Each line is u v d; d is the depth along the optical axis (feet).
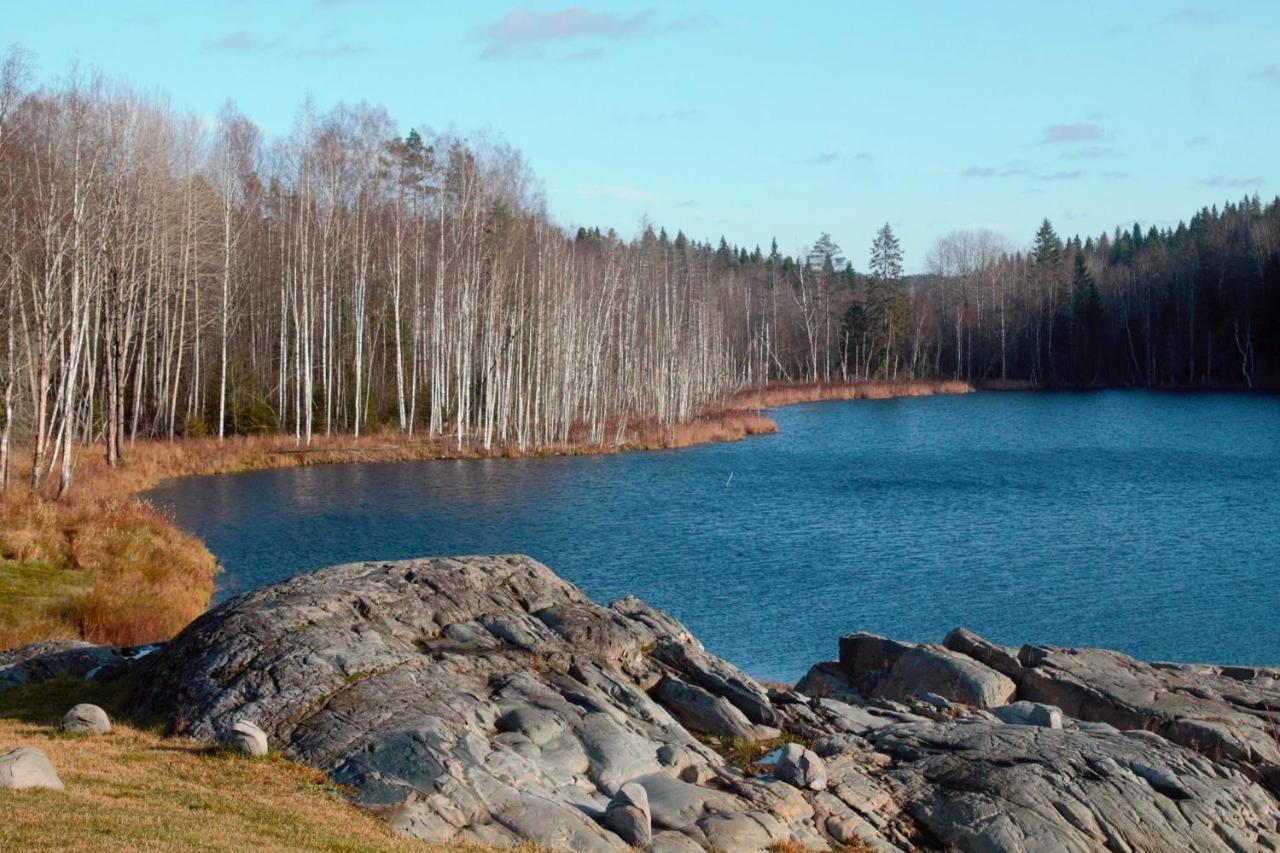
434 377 213.87
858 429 269.44
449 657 56.34
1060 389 406.21
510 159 238.68
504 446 209.46
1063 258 485.56
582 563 114.93
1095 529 134.10
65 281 167.94
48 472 132.05
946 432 259.60
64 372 139.23
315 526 133.80
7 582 87.61
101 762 43.50
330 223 211.82
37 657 60.75
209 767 44.11
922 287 528.22
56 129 155.84
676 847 42.42
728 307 422.82
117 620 78.79
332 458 192.54
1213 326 396.37
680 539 127.85
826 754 55.31
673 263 319.68
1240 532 131.23
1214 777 52.49
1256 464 193.36
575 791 46.52
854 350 434.71
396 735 46.85
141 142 176.86
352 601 59.21
